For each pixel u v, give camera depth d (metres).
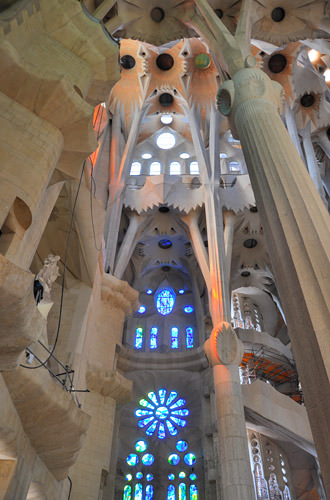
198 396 21.52
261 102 8.81
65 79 7.37
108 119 24.27
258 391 18.38
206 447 19.22
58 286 13.33
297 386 23.39
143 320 25.03
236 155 25.61
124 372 21.94
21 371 6.96
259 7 13.03
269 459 20.33
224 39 11.10
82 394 13.18
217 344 16.27
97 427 14.12
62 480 10.32
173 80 24.09
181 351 23.09
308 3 13.03
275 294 25.19
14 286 5.07
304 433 17.88
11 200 6.44
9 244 6.74
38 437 8.24
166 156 26.72
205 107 24.20
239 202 21.94
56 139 7.54
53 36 8.29
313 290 5.51
